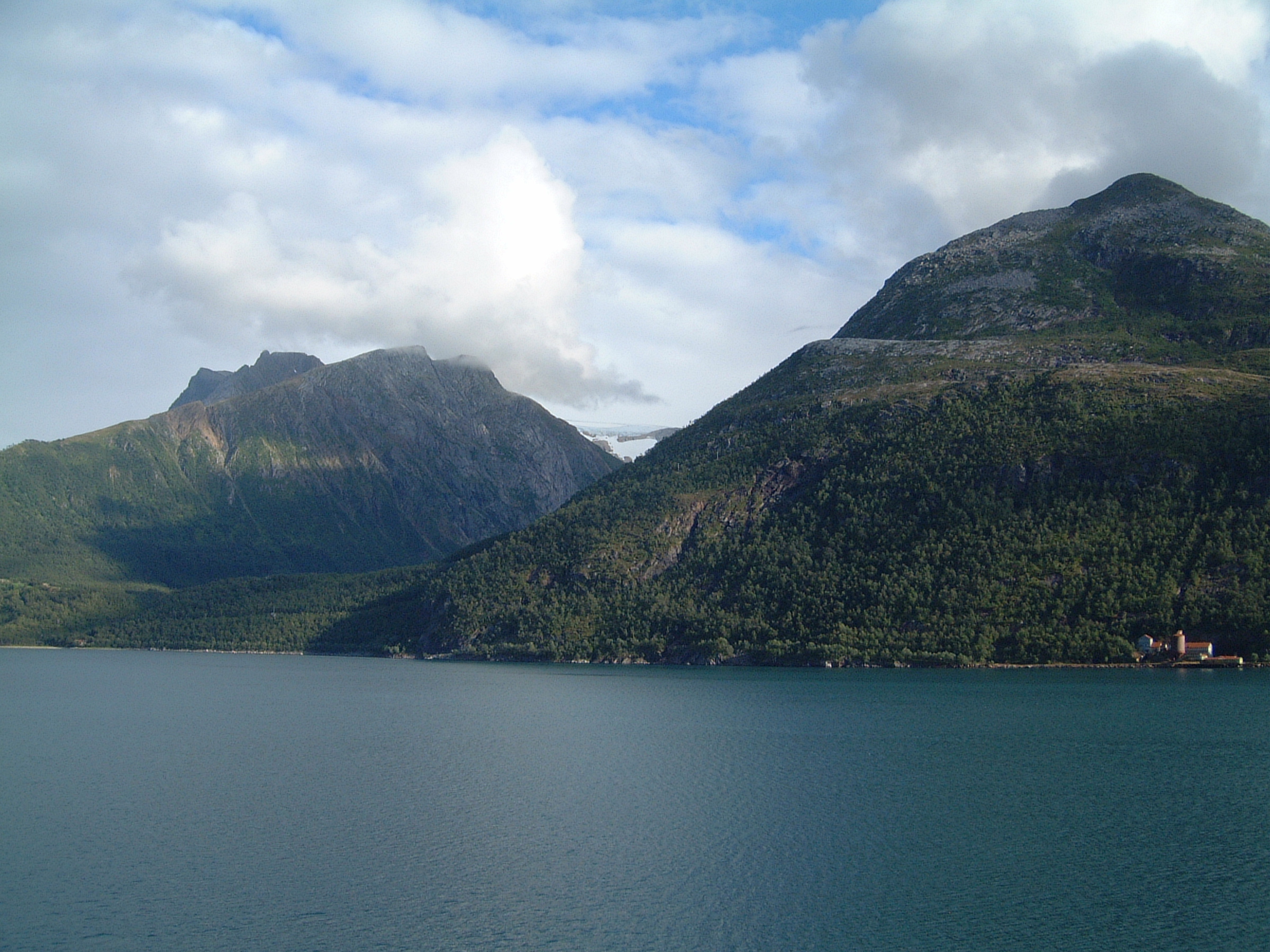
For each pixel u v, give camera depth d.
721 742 175.75
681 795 134.25
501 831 116.94
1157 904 92.81
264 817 124.06
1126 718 190.25
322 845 112.12
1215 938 85.56
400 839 114.19
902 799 130.25
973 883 98.69
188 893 97.81
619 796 134.12
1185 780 138.38
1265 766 146.38
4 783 144.75
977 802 128.25
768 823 119.38
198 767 156.62
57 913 93.12
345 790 139.25
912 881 99.50
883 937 86.75
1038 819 119.62
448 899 95.94
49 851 110.62
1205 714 192.75
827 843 111.75
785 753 163.38
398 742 181.62
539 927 89.31
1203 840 110.81
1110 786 135.12
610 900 95.38
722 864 105.06
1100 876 100.19
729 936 87.31
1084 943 85.00
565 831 116.81
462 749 172.62
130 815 125.31
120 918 91.75
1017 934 87.00
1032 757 155.38
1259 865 102.56
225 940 86.88
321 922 90.56
